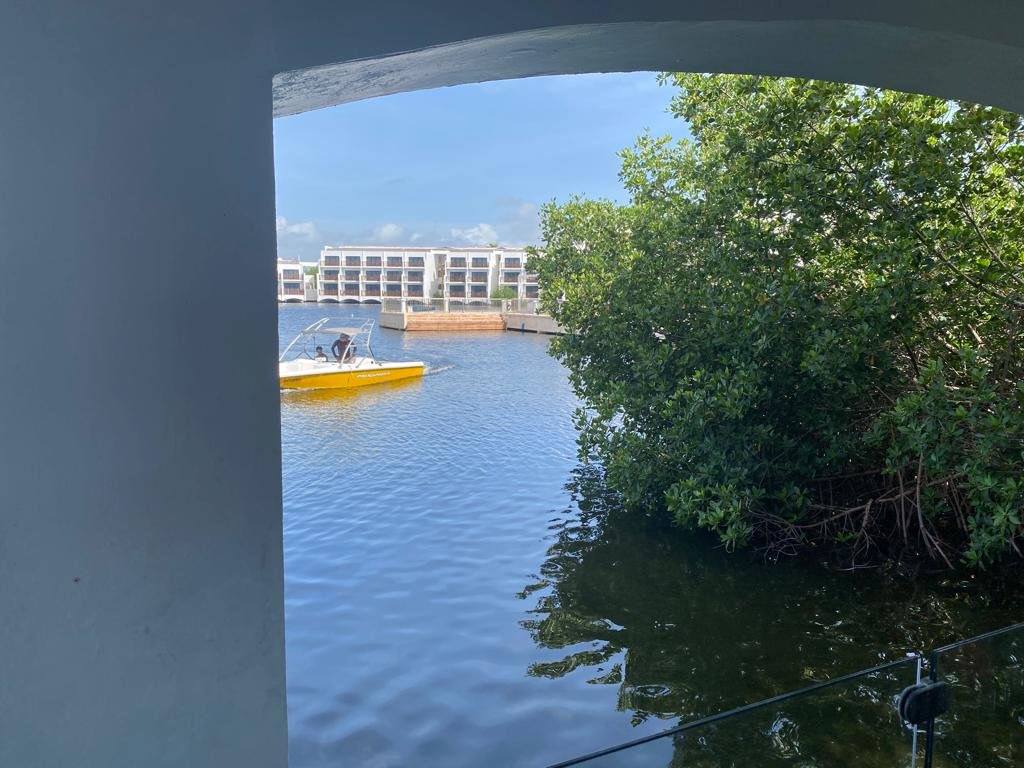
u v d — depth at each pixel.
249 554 0.84
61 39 0.69
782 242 6.90
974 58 1.49
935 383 5.86
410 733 5.32
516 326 44.66
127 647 0.77
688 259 8.43
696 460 7.98
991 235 6.18
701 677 5.78
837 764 1.50
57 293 0.71
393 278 90.81
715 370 7.78
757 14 1.22
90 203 0.72
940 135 6.14
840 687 1.53
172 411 0.78
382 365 23.20
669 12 1.14
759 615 6.65
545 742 5.16
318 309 79.00
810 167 6.35
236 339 0.81
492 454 13.49
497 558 8.49
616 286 8.79
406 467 12.67
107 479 0.75
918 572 7.18
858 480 7.92
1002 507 5.77
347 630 6.91
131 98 0.73
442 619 7.07
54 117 0.69
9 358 0.69
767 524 7.94
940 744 1.59
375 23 0.91
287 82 0.95
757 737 1.49
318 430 15.89
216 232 0.80
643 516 9.43
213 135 0.79
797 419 7.79
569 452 13.56
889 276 6.14
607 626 6.69
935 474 6.72
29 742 0.73
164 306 0.77
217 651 0.83
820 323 6.67
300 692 5.88
